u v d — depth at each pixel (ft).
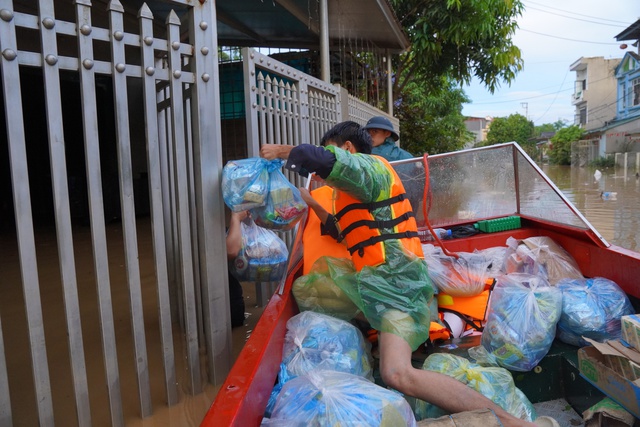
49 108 6.82
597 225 34.01
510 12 42.63
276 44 30.83
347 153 7.20
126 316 13.14
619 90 144.87
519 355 7.68
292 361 6.82
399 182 8.29
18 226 6.54
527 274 9.26
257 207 9.22
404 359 6.71
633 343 6.74
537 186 11.91
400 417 5.13
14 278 17.35
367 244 7.72
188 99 9.73
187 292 8.78
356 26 28.35
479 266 9.33
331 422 4.88
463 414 5.60
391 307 7.27
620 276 9.27
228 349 9.45
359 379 5.63
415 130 52.80
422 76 47.80
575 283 9.11
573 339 8.34
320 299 8.20
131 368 10.08
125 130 7.72
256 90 12.46
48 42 6.80
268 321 6.90
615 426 6.55
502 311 8.14
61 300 14.56
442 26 39.78
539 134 256.73
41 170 30.78
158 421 8.10
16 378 9.66
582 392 7.51
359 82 34.35
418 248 8.09
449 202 12.79
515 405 6.76
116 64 7.58
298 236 10.13
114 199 29.99
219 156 9.23
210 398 8.83
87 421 7.28
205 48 8.87
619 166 113.80
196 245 10.36
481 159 12.64
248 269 11.74
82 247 22.67
